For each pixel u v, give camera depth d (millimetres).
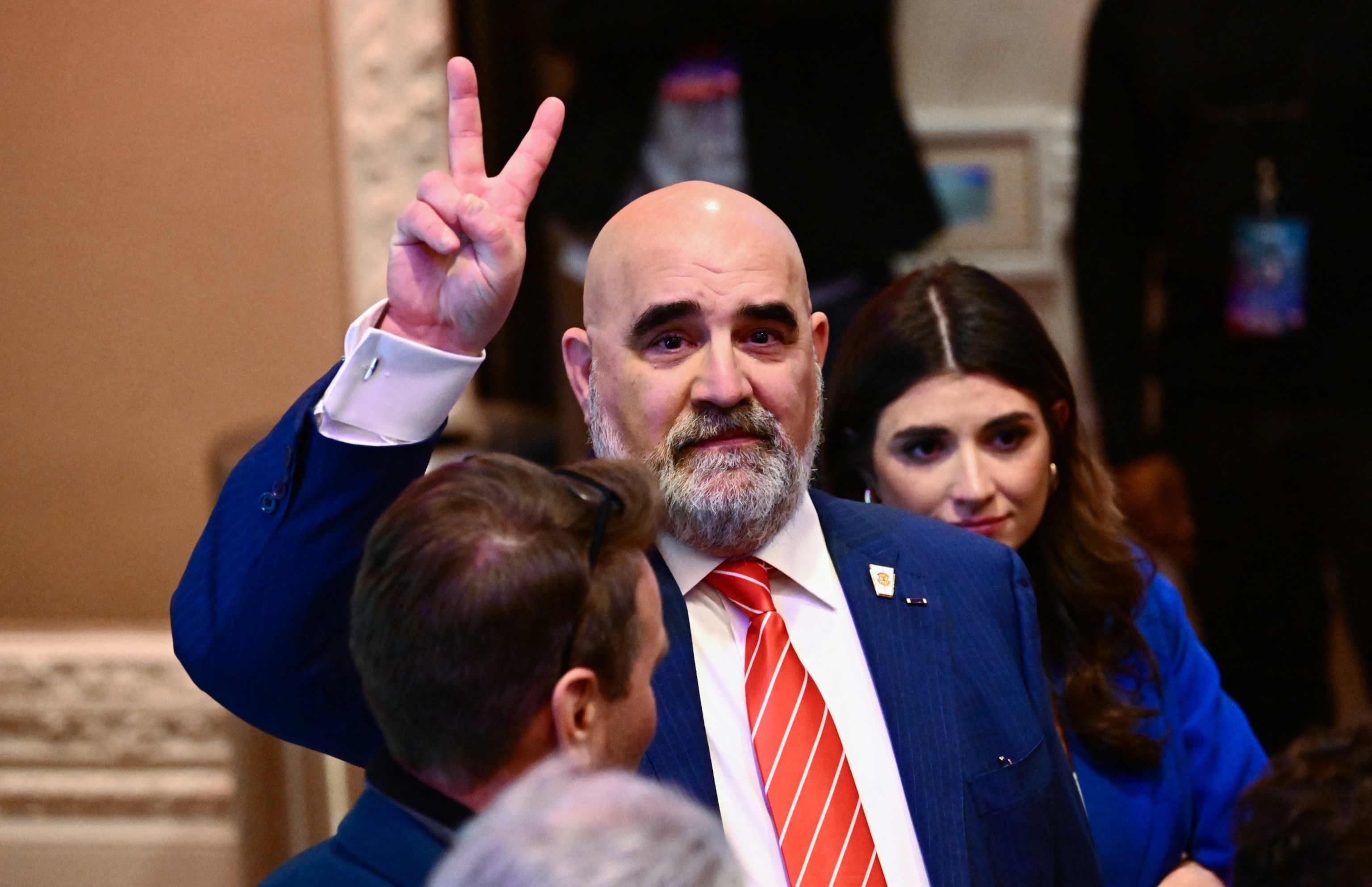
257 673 5738
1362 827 5078
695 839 3723
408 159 12891
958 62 16016
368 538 4969
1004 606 6512
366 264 12867
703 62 13180
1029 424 7551
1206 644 13383
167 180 12766
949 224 15977
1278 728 13141
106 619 12930
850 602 6340
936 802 5922
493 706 4633
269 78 12789
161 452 12844
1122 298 13625
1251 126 12812
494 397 14656
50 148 12688
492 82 14406
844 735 6039
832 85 13211
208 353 12844
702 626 6195
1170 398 13289
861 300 13102
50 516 12867
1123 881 7160
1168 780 7324
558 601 4656
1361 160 12594
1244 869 5410
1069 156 15891
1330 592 14023
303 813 10562
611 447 6273
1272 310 12703
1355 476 12547
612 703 4855
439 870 3975
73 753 12219
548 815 3797
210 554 5914
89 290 12773
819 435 6695
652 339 6105
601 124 13422
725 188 6418
